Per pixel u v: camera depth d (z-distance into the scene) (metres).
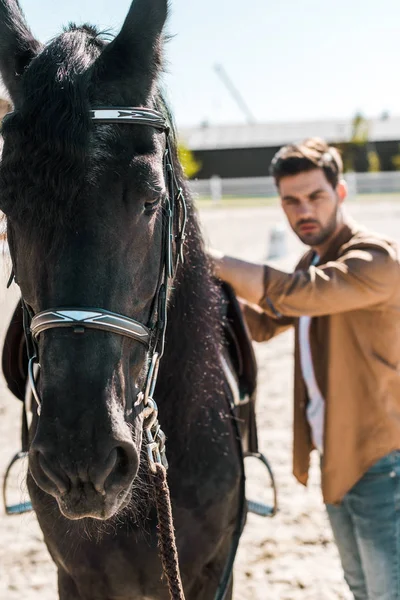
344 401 2.38
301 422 2.60
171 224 1.80
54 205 1.45
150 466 1.70
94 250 1.49
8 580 3.58
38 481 1.49
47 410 1.46
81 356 1.48
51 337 1.50
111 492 1.49
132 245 1.57
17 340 2.26
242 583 3.48
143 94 1.67
